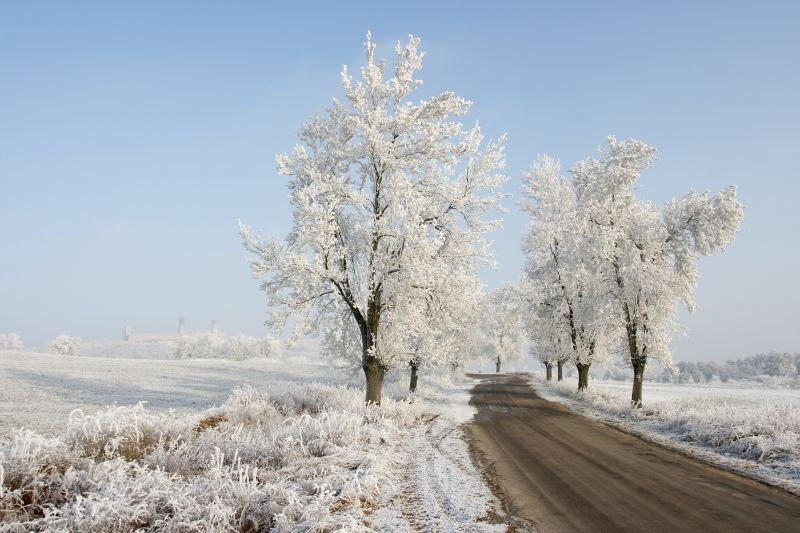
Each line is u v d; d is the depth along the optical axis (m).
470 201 19.92
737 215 22.89
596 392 30.19
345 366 21.91
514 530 6.45
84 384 30.52
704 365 113.06
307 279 17.16
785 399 32.50
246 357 101.62
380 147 18.25
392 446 12.45
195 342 102.44
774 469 10.62
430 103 18.72
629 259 24.56
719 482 9.39
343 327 19.67
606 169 26.17
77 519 5.21
